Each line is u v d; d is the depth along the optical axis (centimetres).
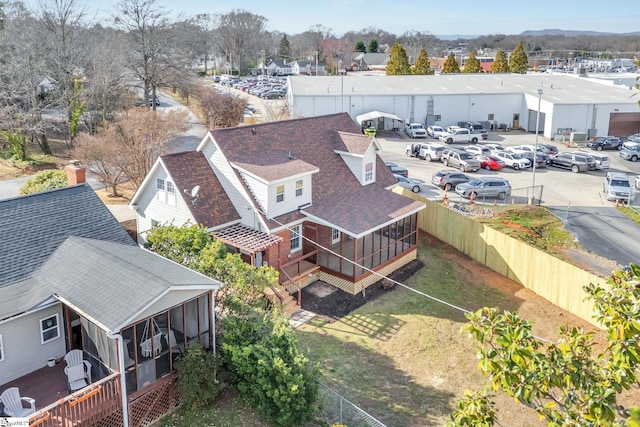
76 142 4556
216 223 2831
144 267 1933
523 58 10212
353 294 2859
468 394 1026
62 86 5675
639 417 496
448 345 2464
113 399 1695
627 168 5503
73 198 2380
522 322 979
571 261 3312
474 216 3994
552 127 6725
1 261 2000
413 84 7681
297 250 3022
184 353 1894
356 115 7062
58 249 2139
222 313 2208
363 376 2227
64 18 5859
